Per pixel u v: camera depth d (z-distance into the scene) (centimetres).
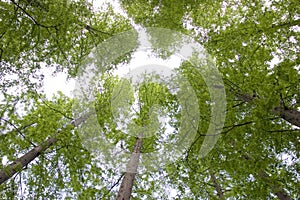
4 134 603
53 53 651
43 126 730
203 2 621
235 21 591
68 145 688
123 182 720
